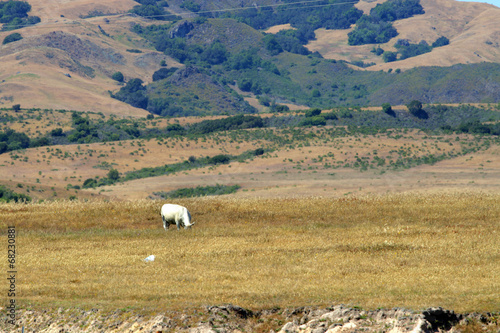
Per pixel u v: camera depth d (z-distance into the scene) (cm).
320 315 1952
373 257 3159
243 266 3012
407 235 3869
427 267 2809
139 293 2405
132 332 1980
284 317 1973
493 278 2470
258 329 1925
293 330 1884
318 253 3325
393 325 1806
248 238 3962
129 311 2114
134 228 4762
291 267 2922
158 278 2761
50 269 3130
